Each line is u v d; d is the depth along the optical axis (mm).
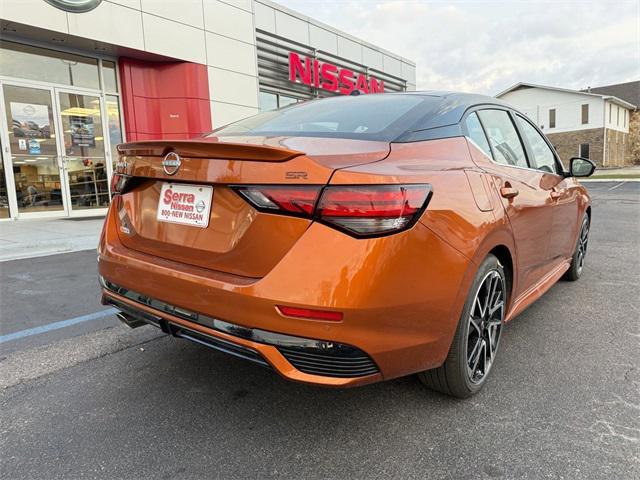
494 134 2852
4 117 8664
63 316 3646
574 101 42625
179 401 2375
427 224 1842
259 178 1798
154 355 2922
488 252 2232
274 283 1724
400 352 1838
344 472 1850
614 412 2244
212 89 11203
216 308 1854
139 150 2236
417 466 1880
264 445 2018
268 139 2193
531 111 45156
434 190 1912
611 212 10547
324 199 1705
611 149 44094
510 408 2289
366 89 16547
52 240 6523
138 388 2510
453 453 1956
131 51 9734
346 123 2408
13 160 8836
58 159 9477
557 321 3467
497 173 2525
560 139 43875
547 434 2074
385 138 2160
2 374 2668
